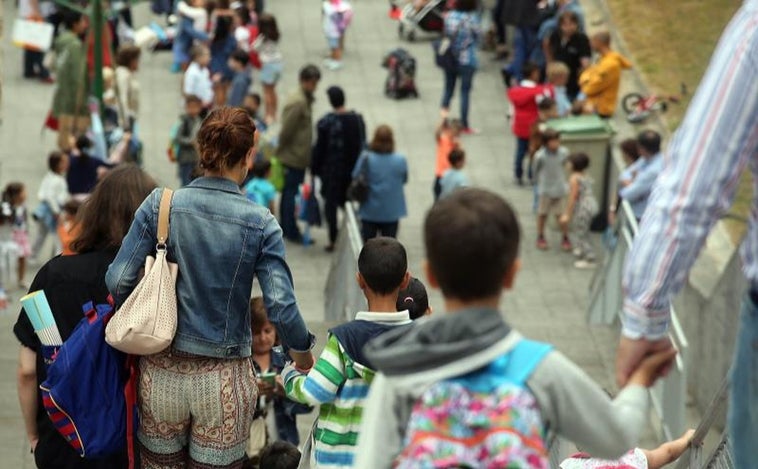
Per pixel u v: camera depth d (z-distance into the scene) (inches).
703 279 1295.5
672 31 2249.0
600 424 267.4
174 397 478.3
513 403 256.2
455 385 258.7
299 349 486.6
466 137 2075.5
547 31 2052.2
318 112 2135.8
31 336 516.4
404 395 263.0
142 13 2527.1
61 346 494.0
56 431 522.9
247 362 487.2
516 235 264.4
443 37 2076.8
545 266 1696.6
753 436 293.0
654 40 2230.6
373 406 271.9
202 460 487.5
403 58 2181.3
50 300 501.7
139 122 2100.1
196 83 1977.1
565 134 1785.2
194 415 482.9
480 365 259.3
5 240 1596.9
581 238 1705.2
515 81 2156.7
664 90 2075.5
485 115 2156.7
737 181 260.2
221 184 472.7
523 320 1553.9
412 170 1973.4
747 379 291.9
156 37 2276.1
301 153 1685.5
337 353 483.5
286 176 1697.8
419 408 260.8
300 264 1689.2
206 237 466.9
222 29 2084.2
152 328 459.2
